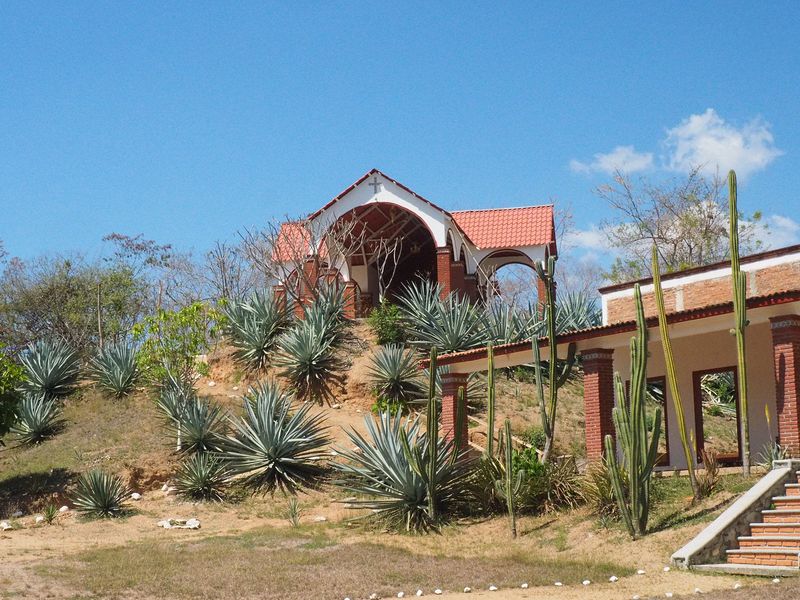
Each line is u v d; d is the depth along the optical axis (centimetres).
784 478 1641
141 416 2877
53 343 3341
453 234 3697
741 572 1380
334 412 2970
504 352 2219
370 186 3597
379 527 2008
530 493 1945
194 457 2530
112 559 1639
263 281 4953
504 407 3017
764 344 2211
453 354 2319
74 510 2372
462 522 1981
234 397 3014
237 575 1487
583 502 1909
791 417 1762
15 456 2716
